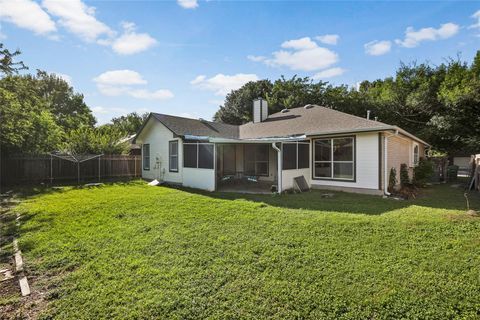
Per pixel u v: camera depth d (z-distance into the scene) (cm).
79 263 436
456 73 2258
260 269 396
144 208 802
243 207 800
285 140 1143
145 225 625
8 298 344
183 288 348
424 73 2550
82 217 712
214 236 543
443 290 329
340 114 1358
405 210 762
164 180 1596
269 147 1534
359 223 611
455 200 948
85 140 1850
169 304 314
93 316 299
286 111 1834
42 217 720
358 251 452
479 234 530
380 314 289
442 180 1689
